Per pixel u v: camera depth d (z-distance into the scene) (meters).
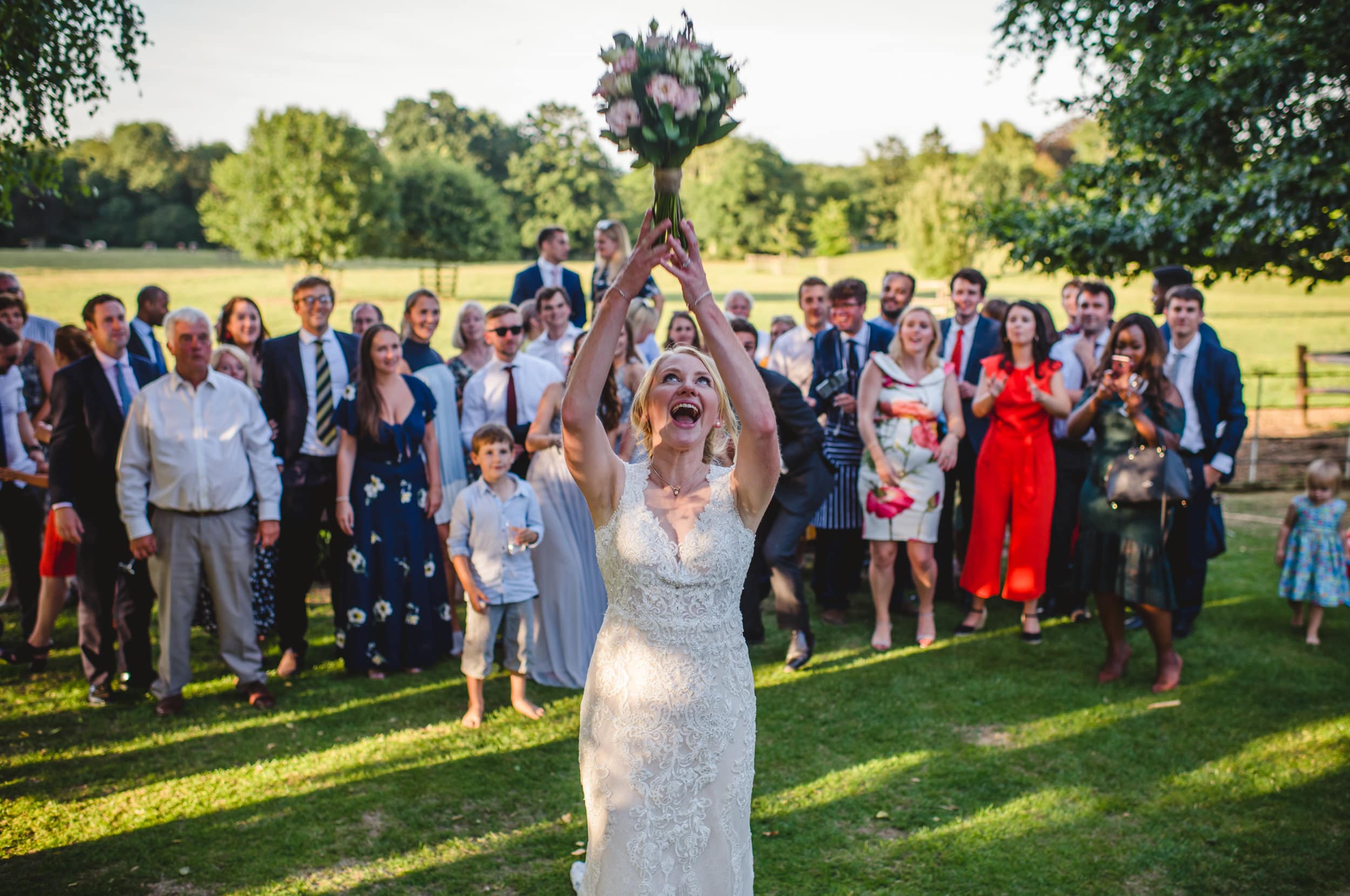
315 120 42.91
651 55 2.16
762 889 3.19
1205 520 5.64
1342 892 3.15
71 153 5.06
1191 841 3.46
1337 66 7.98
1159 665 4.87
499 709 4.71
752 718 2.55
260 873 3.28
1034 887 3.20
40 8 4.38
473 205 53.41
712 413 2.50
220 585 4.66
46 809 3.70
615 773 2.42
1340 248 8.22
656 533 2.43
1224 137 8.96
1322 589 5.49
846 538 6.08
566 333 6.51
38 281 36.84
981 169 48.50
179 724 4.52
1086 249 9.98
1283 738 4.28
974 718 4.55
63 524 4.57
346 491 5.04
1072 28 9.96
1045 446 5.43
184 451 4.47
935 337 5.44
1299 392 13.84
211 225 47.28
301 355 5.39
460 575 4.46
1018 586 5.48
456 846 3.46
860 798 3.81
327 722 4.55
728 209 77.44
